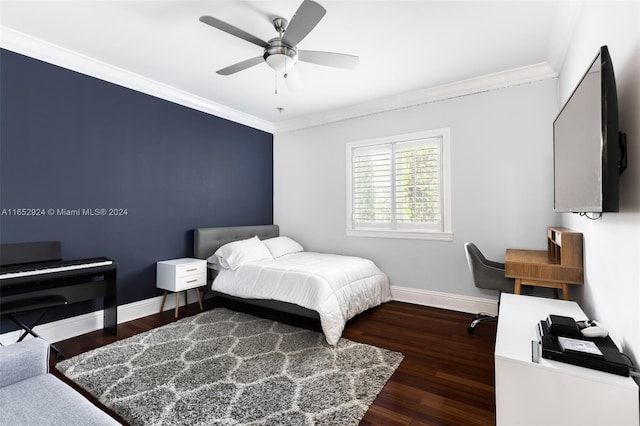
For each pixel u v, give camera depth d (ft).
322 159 14.65
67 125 9.03
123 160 10.34
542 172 9.90
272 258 12.50
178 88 11.44
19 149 8.16
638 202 4.04
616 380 3.60
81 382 6.59
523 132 10.16
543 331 4.71
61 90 8.91
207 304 12.30
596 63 4.51
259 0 6.60
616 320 4.87
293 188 15.66
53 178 8.76
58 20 7.30
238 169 14.47
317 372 7.00
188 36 8.01
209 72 10.10
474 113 10.95
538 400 3.96
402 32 7.78
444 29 7.65
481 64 9.51
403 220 12.58
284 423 5.33
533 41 8.21
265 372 7.00
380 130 12.96
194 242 12.40
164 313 11.16
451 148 11.39
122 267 10.30
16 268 7.62
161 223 11.43
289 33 6.43
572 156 5.90
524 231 10.19
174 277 10.59
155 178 11.24
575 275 7.25
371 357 7.72
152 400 5.96
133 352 8.00
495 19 7.25
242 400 5.96
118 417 5.53
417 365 7.35
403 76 10.36
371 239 13.24
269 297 9.79
